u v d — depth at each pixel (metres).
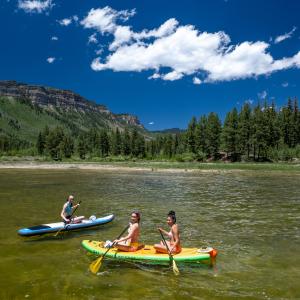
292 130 99.06
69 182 37.31
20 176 46.91
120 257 10.22
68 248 11.69
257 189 30.83
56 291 8.07
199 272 9.46
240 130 88.56
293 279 9.02
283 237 13.54
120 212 18.72
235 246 12.21
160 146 147.25
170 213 10.34
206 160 96.38
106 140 128.12
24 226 14.85
